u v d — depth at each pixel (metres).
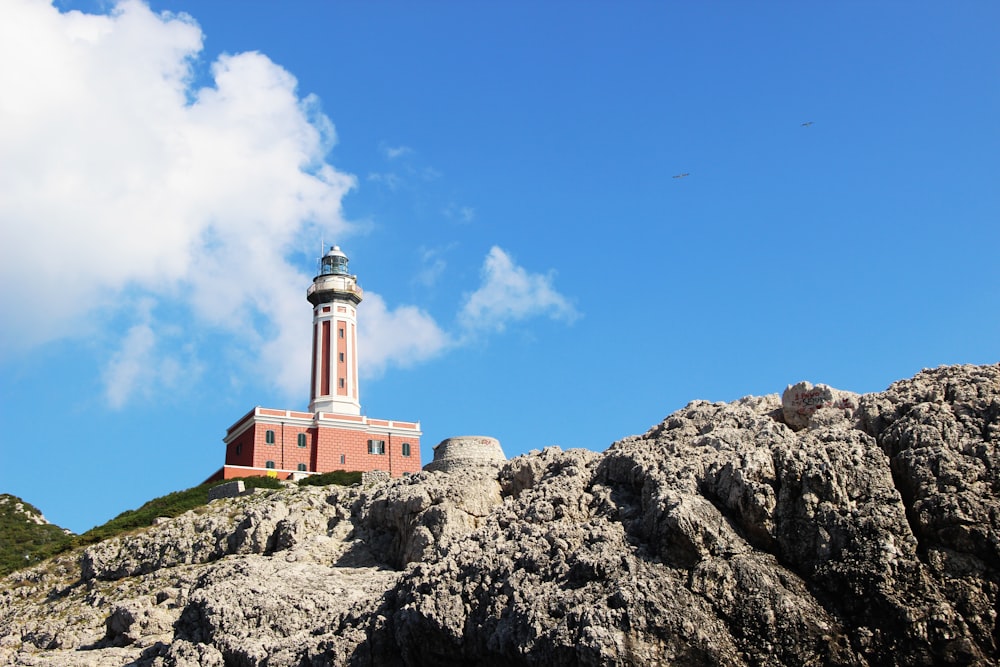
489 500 60.84
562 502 48.81
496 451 79.81
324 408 123.44
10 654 69.00
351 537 66.88
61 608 76.19
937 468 39.56
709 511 41.47
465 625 42.31
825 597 38.16
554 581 41.75
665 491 43.19
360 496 71.81
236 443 120.62
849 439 42.44
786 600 37.84
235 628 50.81
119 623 61.69
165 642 54.91
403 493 64.50
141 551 80.69
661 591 38.97
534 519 48.38
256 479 104.50
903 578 37.25
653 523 42.38
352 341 128.38
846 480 40.34
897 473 40.69
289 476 111.88
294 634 49.38
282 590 54.75
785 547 39.91
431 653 42.84
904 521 38.66
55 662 57.69
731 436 47.91
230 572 60.69
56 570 84.88
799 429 49.62
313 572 58.50
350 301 130.00
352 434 120.31
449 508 59.22
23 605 80.69
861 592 37.38
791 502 40.69
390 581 56.75
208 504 91.31
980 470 39.06
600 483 50.81
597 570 40.88
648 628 37.84
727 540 40.53
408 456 122.75
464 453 78.50
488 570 43.72
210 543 78.00
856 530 38.78
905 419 42.19
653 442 52.38
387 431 122.44
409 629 43.09
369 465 120.12
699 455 46.62
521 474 61.16
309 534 69.81
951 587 36.69
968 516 37.75
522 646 39.44
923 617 36.16
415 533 58.94
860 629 36.81
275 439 117.00
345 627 47.03
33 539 122.81
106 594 76.44
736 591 38.56
